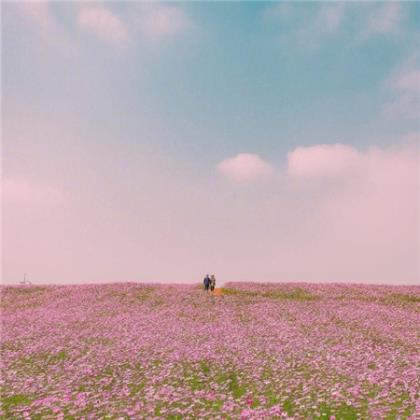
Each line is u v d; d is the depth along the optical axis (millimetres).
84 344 23875
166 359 19922
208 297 43531
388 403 13094
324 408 12891
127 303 40938
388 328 28609
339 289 48188
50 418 12664
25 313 37375
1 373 18250
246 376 16906
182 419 12383
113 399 14578
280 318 32531
